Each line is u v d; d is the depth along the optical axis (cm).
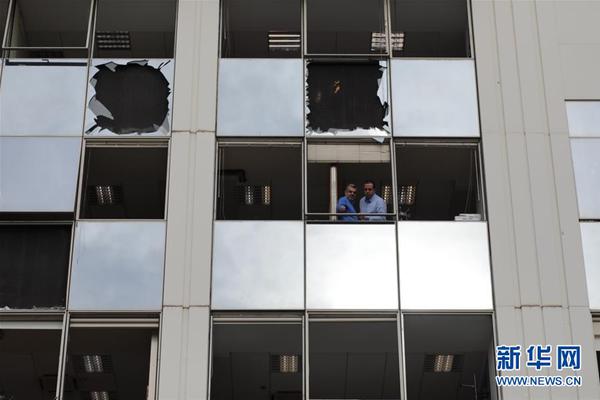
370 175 2025
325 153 2042
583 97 2077
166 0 2195
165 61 2102
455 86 2083
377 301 1894
